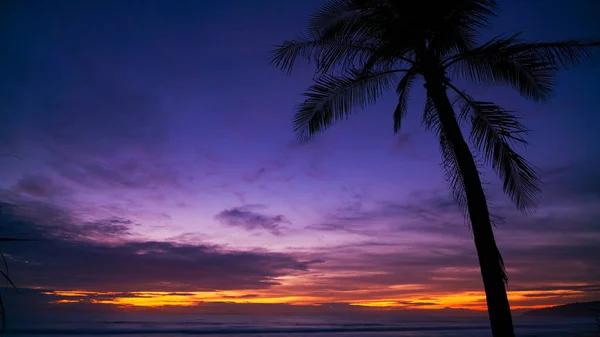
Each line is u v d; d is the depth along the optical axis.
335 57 6.69
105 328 38.03
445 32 6.08
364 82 6.91
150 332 34.25
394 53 6.29
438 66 6.18
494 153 6.29
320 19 6.96
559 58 5.73
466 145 5.71
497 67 6.23
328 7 6.91
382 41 6.46
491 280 5.08
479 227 5.31
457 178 6.93
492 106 6.34
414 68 6.44
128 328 38.91
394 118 7.93
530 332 33.38
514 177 6.39
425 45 6.30
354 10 6.78
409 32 6.03
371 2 6.33
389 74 6.93
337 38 6.66
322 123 7.04
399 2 6.16
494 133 6.34
